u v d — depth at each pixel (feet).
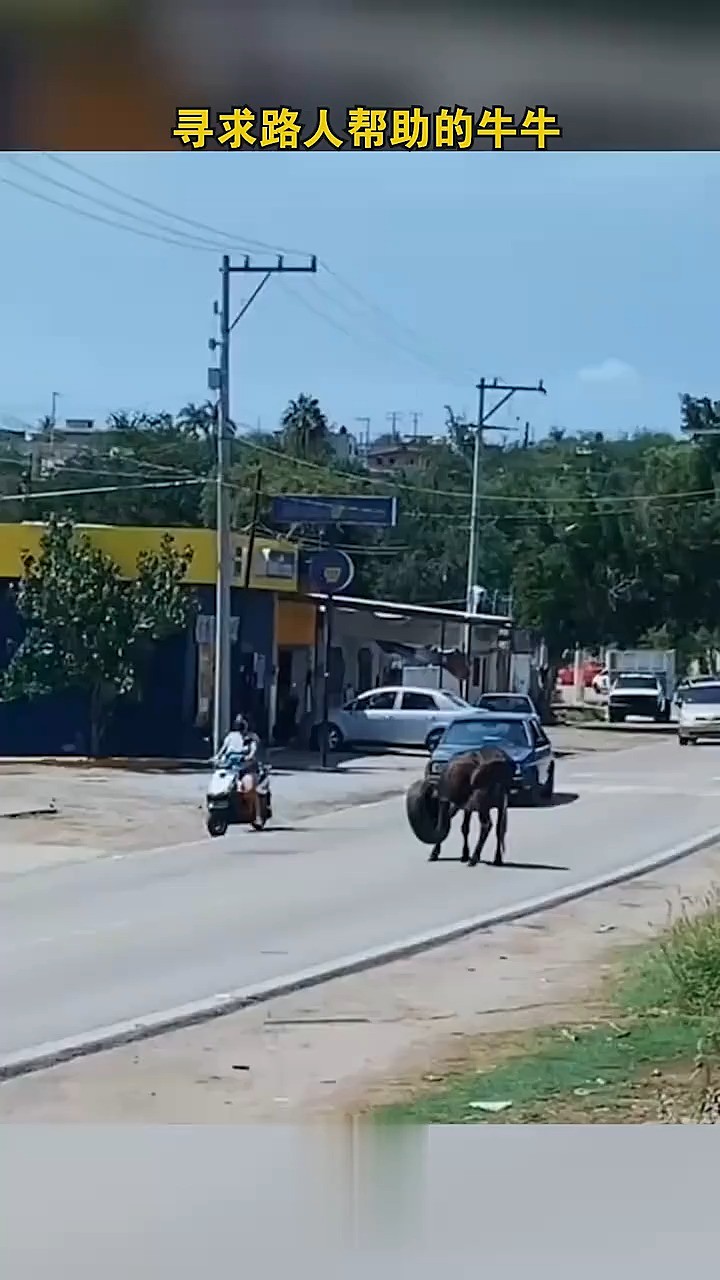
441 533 260.83
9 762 134.10
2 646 138.92
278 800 108.47
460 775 73.61
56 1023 39.06
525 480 248.73
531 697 214.28
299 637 166.20
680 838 85.05
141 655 136.26
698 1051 33.68
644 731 214.28
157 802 105.40
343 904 60.13
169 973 45.91
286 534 218.38
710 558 233.96
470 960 47.85
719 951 40.47
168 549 136.98
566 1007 40.16
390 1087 32.19
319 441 286.05
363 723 157.17
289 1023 38.93
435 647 200.23
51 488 238.07
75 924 55.47
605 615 236.63
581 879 67.62
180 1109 30.58
